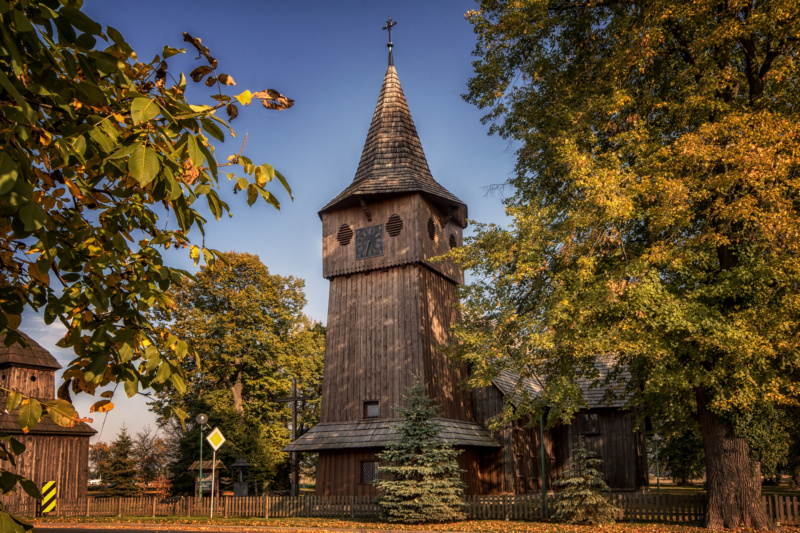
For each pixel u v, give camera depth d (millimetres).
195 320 40781
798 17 15750
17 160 2395
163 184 2990
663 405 19203
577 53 21094
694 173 16578
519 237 18469
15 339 2998
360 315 28891
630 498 20203
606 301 15812
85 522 23891
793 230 14750
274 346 42969
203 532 19703
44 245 2682
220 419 39156
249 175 3221
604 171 15992
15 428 28984
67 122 2898
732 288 15930
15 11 2260
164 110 2744
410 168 30641
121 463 39812
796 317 15562
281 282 46250
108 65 2656
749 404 15984
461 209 32875
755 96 17891
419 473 21422
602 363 34938
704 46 16609
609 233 17016
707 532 17125
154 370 3213
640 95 19172
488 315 19625
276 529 19562
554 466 33688
